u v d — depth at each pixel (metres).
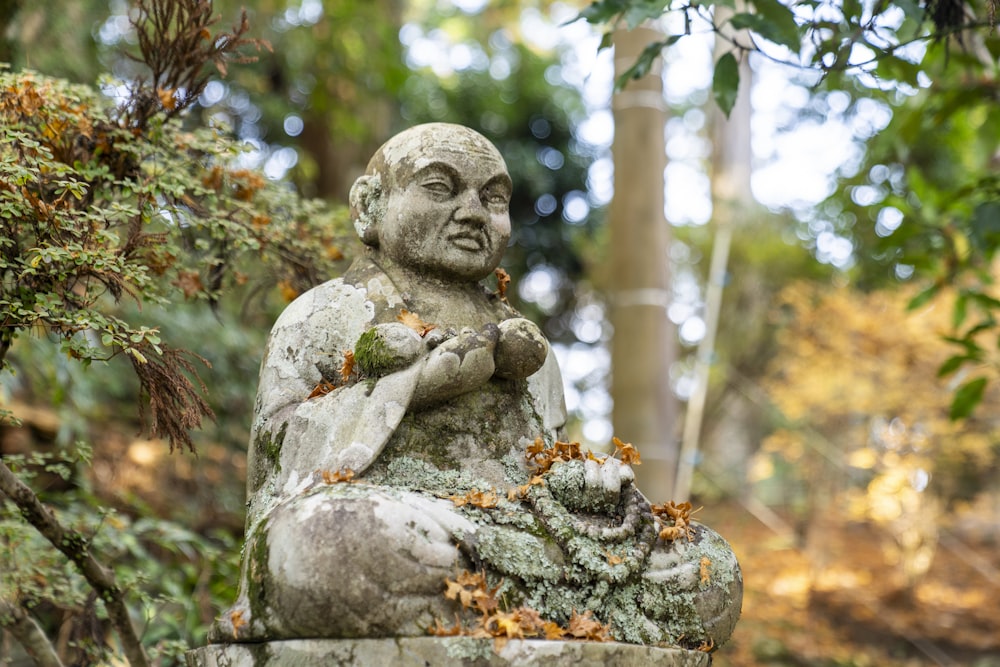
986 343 11.34
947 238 6.11
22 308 3.71
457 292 3.84
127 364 7.40
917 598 12.16
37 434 7.37
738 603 3.53
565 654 3.00
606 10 4.27
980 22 4.39
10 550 4.62
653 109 7.39
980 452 12.11
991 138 6.67
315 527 3.04
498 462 3.59
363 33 9.86
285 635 3.05
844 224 11.16
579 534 3.30
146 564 5.66
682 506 3.57
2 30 5.77
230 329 7.14
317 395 3.61
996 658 10.78
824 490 12.73
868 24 4.20
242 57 4.49
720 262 10.92
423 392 3.45
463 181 3.81
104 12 8.58
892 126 6.50
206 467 8.00
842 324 11.66
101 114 4.24
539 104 12.72
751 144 12.65
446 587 3.07
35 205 3.60
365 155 10.73
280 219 4.80
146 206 4.02
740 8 7.00
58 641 5.35
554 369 4.00
